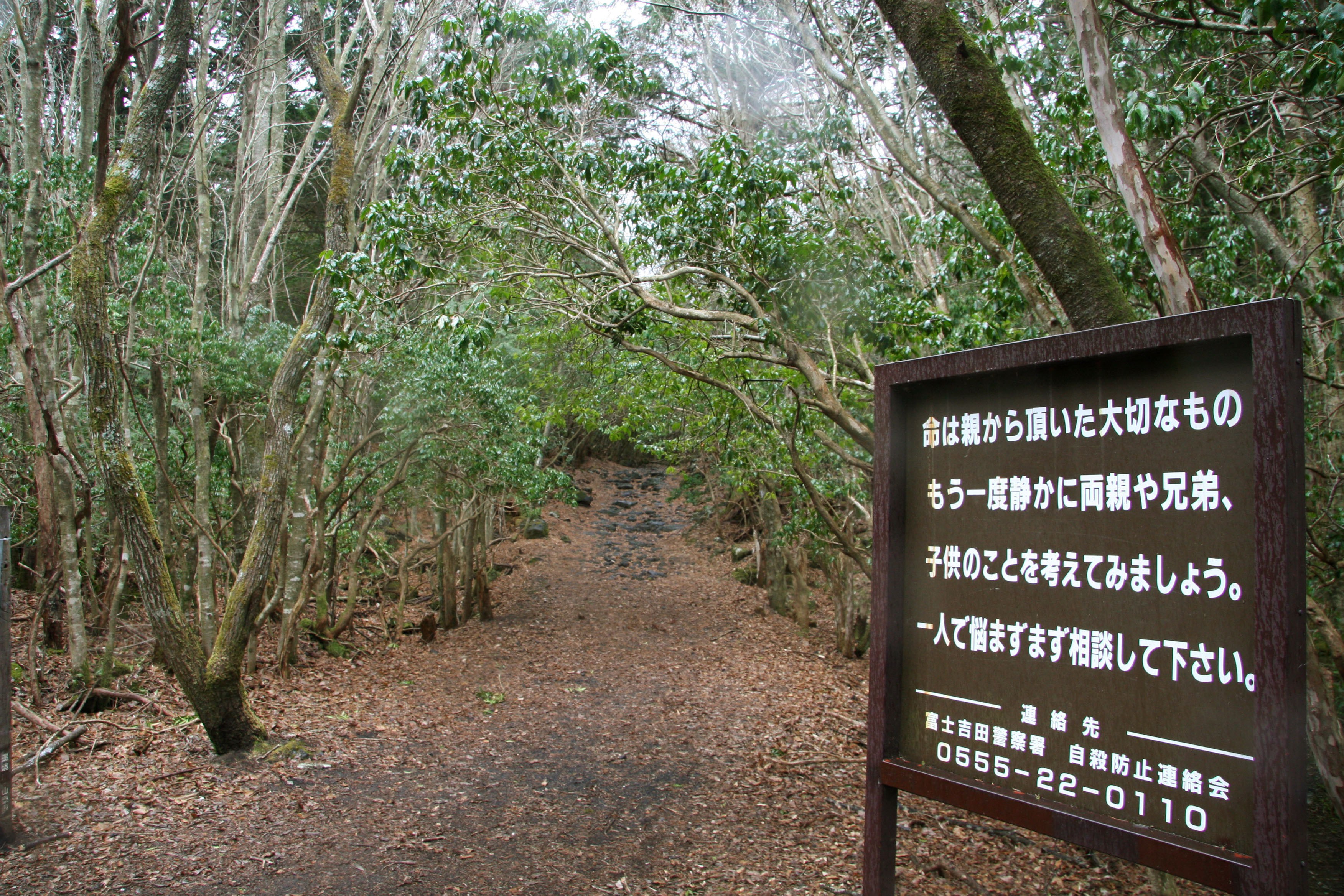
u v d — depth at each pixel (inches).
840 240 315.3
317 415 397.7
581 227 306.0
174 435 460.8
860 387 320.2
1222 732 89.0
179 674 283.0
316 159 446.3
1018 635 107.3
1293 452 83.6
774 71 477.4
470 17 397.4
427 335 422.9
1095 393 102.5
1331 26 177.8
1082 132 278.5
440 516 610.9
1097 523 101.2
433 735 344.8
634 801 282.2
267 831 237.5
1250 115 299.0
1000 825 279.1
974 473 114.0
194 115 422.6
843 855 244.4
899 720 119.1
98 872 205.8
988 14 297.0
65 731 290.7
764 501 683.4
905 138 398.3
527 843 241.8
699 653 542.6
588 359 416.2
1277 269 287.1
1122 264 247.0
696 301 334.0
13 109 407.2
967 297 357.1
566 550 880.9
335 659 464.1
